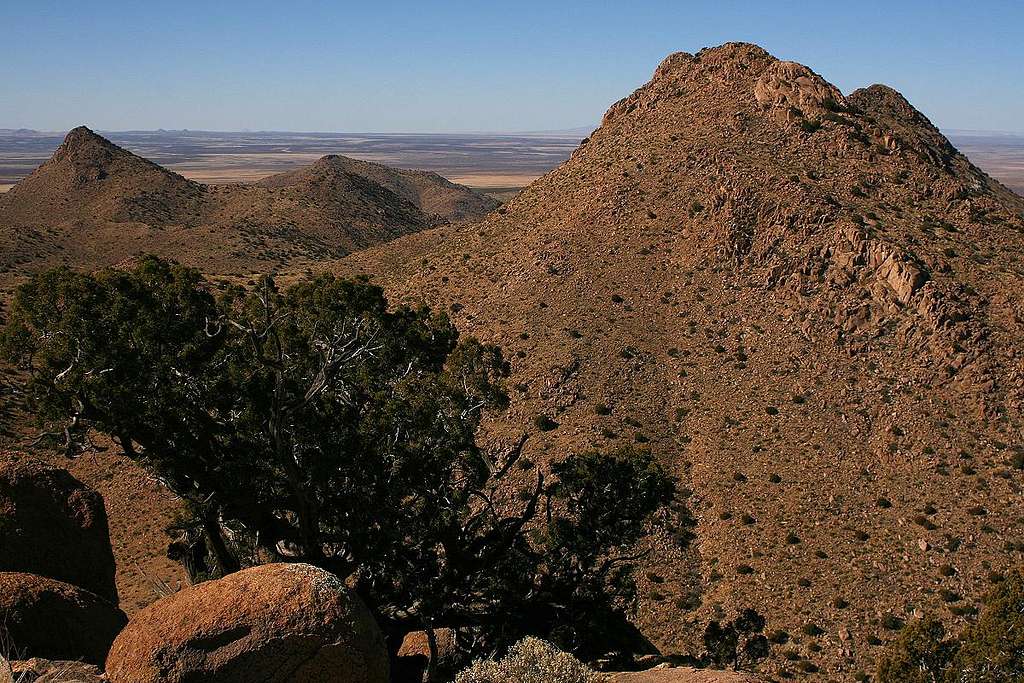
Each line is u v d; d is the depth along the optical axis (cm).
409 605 2728
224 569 2844
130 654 1177
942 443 5631
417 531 2817
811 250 7412
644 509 3247
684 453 6056
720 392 6594
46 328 2534
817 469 5612
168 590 3225
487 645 2717
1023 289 6612
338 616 1247
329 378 2533
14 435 5222
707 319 7344
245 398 2667
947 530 4950
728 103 10250
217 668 1169
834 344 6675
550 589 3066
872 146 8994
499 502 5281
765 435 6047
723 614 4625
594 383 6800
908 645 2831
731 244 7825
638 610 4662
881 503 5238
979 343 6197
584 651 2906
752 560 4959
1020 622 2503
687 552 5138
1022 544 4762
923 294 6562
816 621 4500
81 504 1870
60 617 1384
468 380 3108
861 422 5988
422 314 3709
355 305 3406
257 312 3238
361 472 2695
